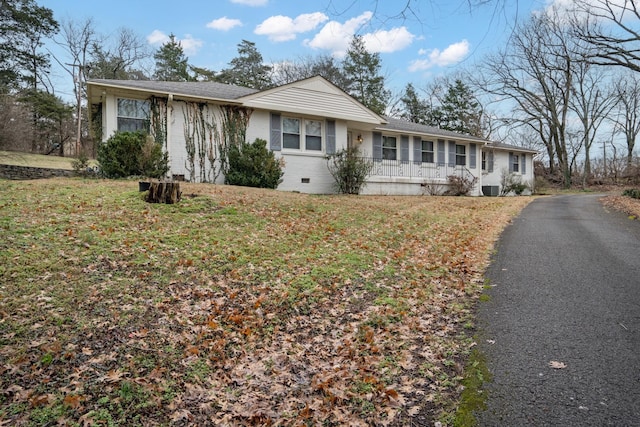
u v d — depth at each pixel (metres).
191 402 2.70
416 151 19.31
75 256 4.89
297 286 4.76
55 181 9.99
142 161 11.48
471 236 7.83
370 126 17.16
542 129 34.56
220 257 5.46
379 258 6.04
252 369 3.13
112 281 4.38
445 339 3.47
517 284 4.80
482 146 22.95
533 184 26.98
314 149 15.56
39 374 2.81
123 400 2.63
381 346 3.41
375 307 4.26
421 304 4.34
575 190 29.77
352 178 15.79
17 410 2.46
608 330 3.42
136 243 5.59
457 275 5.33
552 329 3.49
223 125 13.71
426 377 2.89
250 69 41.16
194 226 6.76
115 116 12.23
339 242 6.84
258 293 4.52
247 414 2.58
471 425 2.29
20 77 30.33
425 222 9.21
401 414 2.48
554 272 5.21
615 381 2.65
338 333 3.73
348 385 2.85
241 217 7.67
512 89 31.53
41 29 30.50
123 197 8.05
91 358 3.05
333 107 15.55
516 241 7.32
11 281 4.07
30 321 3.43
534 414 2.35
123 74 37.31
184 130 13.12
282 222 7.76
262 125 14.38
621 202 13.70
